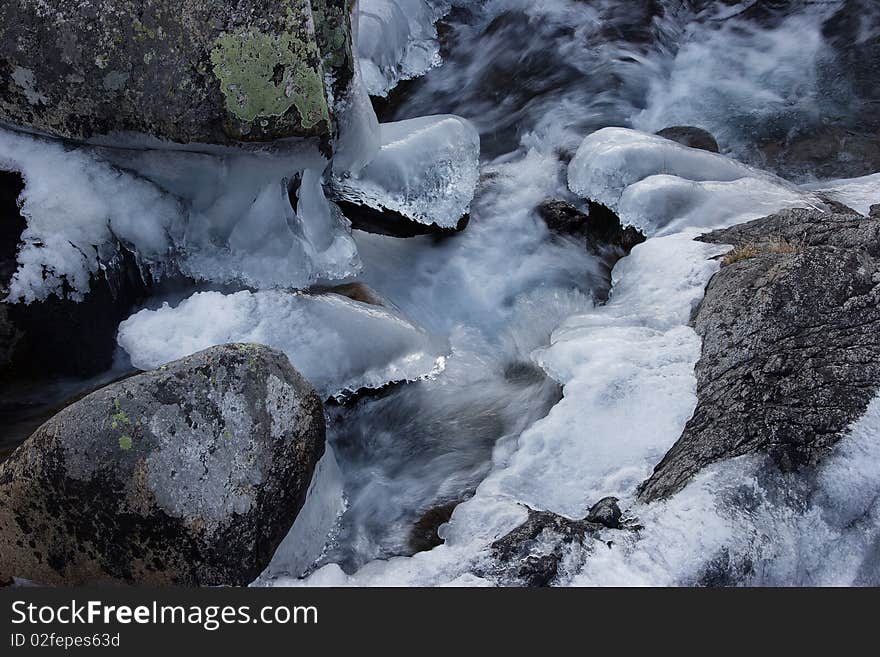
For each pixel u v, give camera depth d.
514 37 8.62
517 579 3.49
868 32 8.16
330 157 4.88
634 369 4.38
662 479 3.91
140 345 4.55
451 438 4.72
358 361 4.75
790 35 8.40
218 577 3.51
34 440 3.57
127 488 3.45
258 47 4.30
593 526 3.70
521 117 7.76
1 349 4.61
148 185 4.78
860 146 6.96
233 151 4.53
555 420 4.23
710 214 5.57
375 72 7.66
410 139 5.72
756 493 3.70
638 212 5.62
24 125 4.62
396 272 5.88
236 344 3.82
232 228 4.92
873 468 3.75
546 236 6.20
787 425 3.86
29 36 4.38
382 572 3.64
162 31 4.29
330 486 4.23
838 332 4.12
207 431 3.56
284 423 3.75
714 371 4.26
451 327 5.62
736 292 4.55
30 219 4.57
